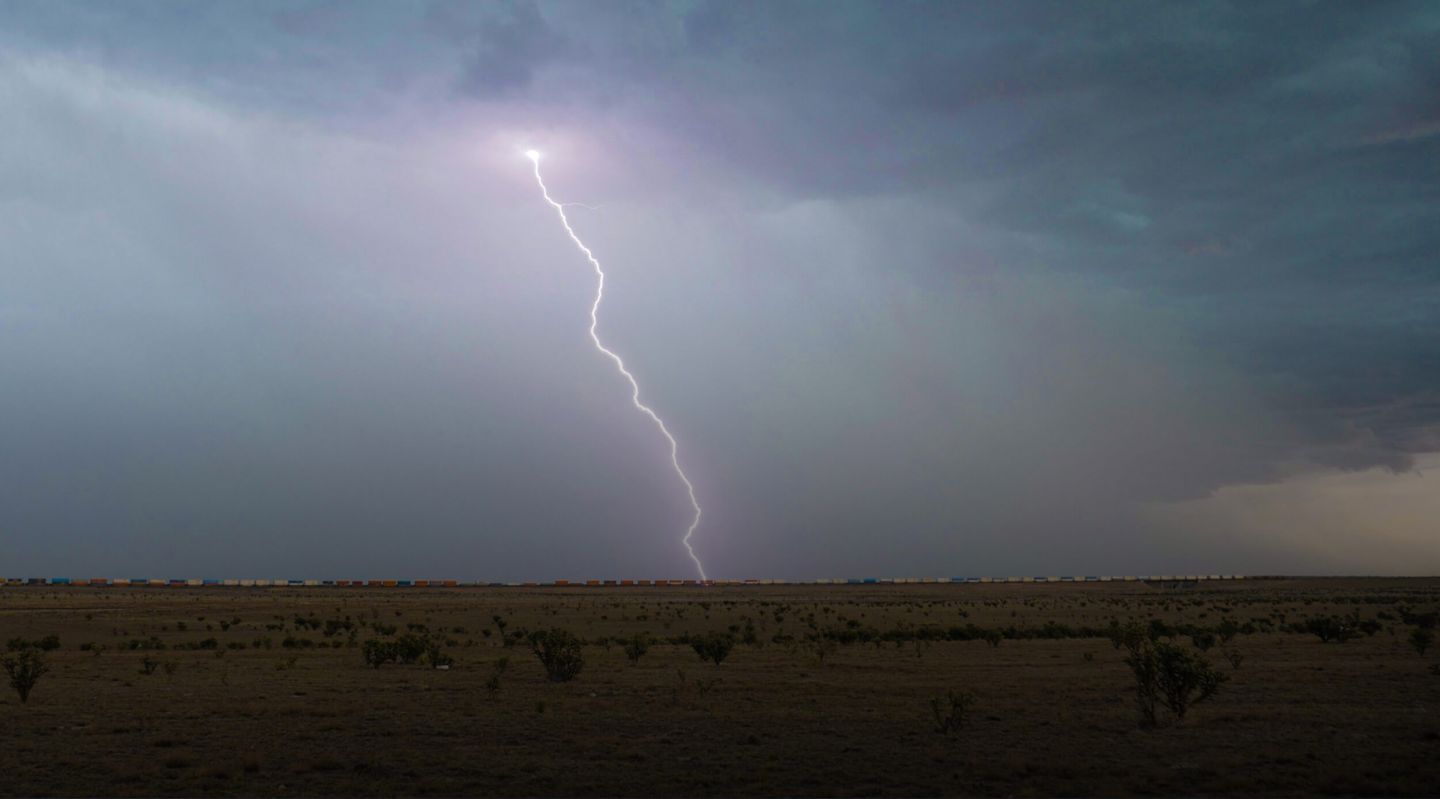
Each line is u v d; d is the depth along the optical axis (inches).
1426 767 725.9
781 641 2437.3
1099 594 7337.6
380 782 699.4
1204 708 1063.6
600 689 1285.7
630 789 677.9
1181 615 3996.1
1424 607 4439.0
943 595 7357.3
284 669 1628.9
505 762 768.9
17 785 687.1
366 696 1208.8
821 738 880.3
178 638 2728.8
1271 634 2628.0
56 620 3489.2
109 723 969.5
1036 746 831.7
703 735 896.3
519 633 2586.1
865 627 3157.0
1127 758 773.9
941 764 756.6
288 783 696.4
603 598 6678.2
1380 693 1190.3
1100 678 1408.7
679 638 2368.4
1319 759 761.0
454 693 1243.2
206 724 965.8
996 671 1542.8
